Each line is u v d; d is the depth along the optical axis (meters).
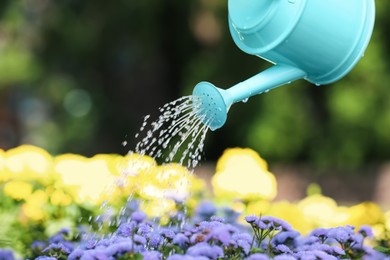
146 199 4.86
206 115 3.40
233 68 14.35
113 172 6.35
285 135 13.78
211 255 3.09
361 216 5.70
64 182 5.96
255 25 3.46
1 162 6.36
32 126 20.23
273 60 3.57
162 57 16.58
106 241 3.47
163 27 16.00
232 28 3.66
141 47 16.12
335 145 13.62
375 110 13.60
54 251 3.77
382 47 13.61
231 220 5.10
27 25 16.66
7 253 3.61
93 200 5.73
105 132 16.97
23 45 16.72
